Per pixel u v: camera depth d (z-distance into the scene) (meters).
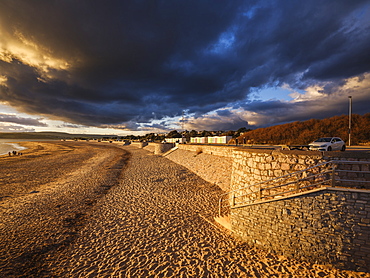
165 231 9.71
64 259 8.05
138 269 7.06
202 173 20.33
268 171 8.16
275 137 41.06
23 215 12.72
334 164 6.75
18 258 8.26
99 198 15.76
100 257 7.99
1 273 7.36
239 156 10.01
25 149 83.75
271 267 6.61
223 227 9.70
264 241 7.59
